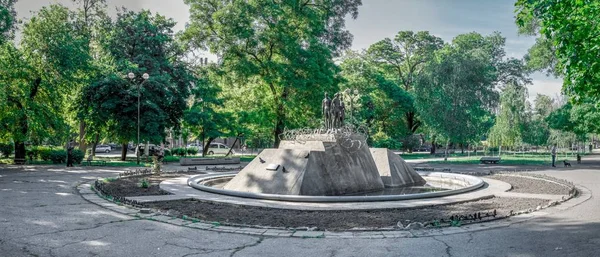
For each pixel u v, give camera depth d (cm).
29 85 2895
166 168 2573
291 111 3944
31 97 2988
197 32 3756
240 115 3988
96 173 2144
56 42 2961
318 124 3969
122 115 3259
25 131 2930
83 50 3169
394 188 1550
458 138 3775
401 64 6650
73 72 3077
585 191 1479
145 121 3281
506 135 4641
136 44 3831
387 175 1634
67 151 2652
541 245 734
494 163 3362
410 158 4641
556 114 4344
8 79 2736
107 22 3984
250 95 4175
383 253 689
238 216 975
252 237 790
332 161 1372
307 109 3934
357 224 898
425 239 775
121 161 3384
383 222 916
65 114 3506
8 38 2795
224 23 3500
